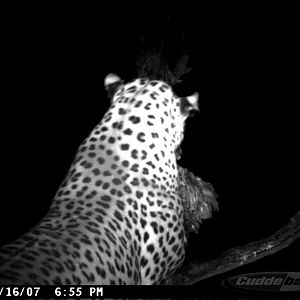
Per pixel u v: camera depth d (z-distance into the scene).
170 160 3.02
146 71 3.18
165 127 3.04
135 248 2.88
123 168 2.95
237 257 2.93
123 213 2.89
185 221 3.06
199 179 3.10
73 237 2.78
